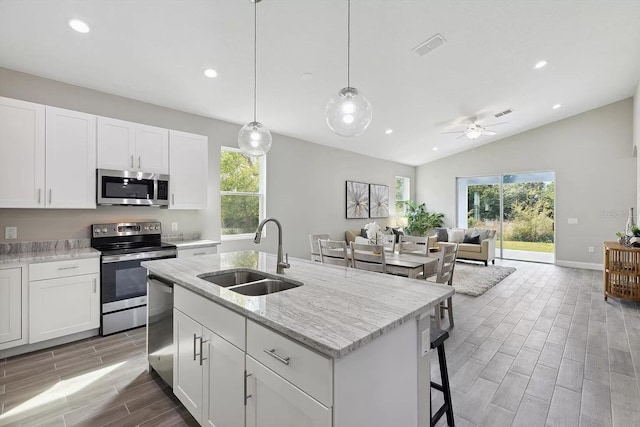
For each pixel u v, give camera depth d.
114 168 3.10
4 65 2.74
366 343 1.00
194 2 2.27
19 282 2.47
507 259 7.18
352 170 6.73
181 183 3.61
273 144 5.09
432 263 3.16
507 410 1.85
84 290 2.77
